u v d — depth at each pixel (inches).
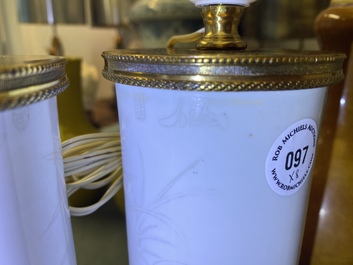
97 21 25.0
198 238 8.5
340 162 11.3
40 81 6.5
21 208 6.9
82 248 13.3
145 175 8.8
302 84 7.3
